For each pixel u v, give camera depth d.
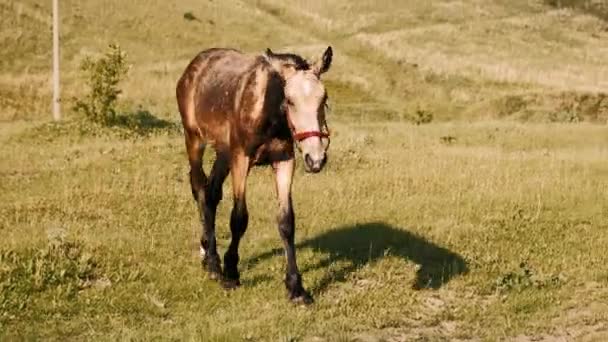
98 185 16.09
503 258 11.84
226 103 9.52
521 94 44.19
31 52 43.16
